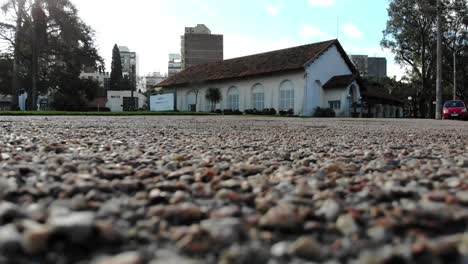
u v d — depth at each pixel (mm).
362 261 860
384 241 999
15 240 886
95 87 36312
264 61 37125
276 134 6223
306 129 8094
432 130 8328
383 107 40375
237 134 6047
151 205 1363
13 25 29750
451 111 21328
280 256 889
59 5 30750
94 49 34250
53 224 931
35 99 30172
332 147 3971
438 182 1810
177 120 12273
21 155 2689
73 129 6387
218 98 38938
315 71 33375
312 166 2449
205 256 888
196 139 4848
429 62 38188
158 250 919
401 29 36625
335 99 33062
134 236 996
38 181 1704
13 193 1427
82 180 1677
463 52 36938
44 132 5496
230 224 1043
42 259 847
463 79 40062
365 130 8008
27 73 34281
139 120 11648
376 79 55500
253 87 36969
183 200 1418
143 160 2508
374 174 2100
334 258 892
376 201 1432
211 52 88312
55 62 34125
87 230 921
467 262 864
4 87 36094
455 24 35531
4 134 4895
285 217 1104
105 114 18984
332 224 1133
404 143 4621
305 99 32781
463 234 1050
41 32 29953
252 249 890
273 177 1960
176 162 2449
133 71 91188
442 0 34406
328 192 1529
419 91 41812
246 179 1897
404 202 1396
